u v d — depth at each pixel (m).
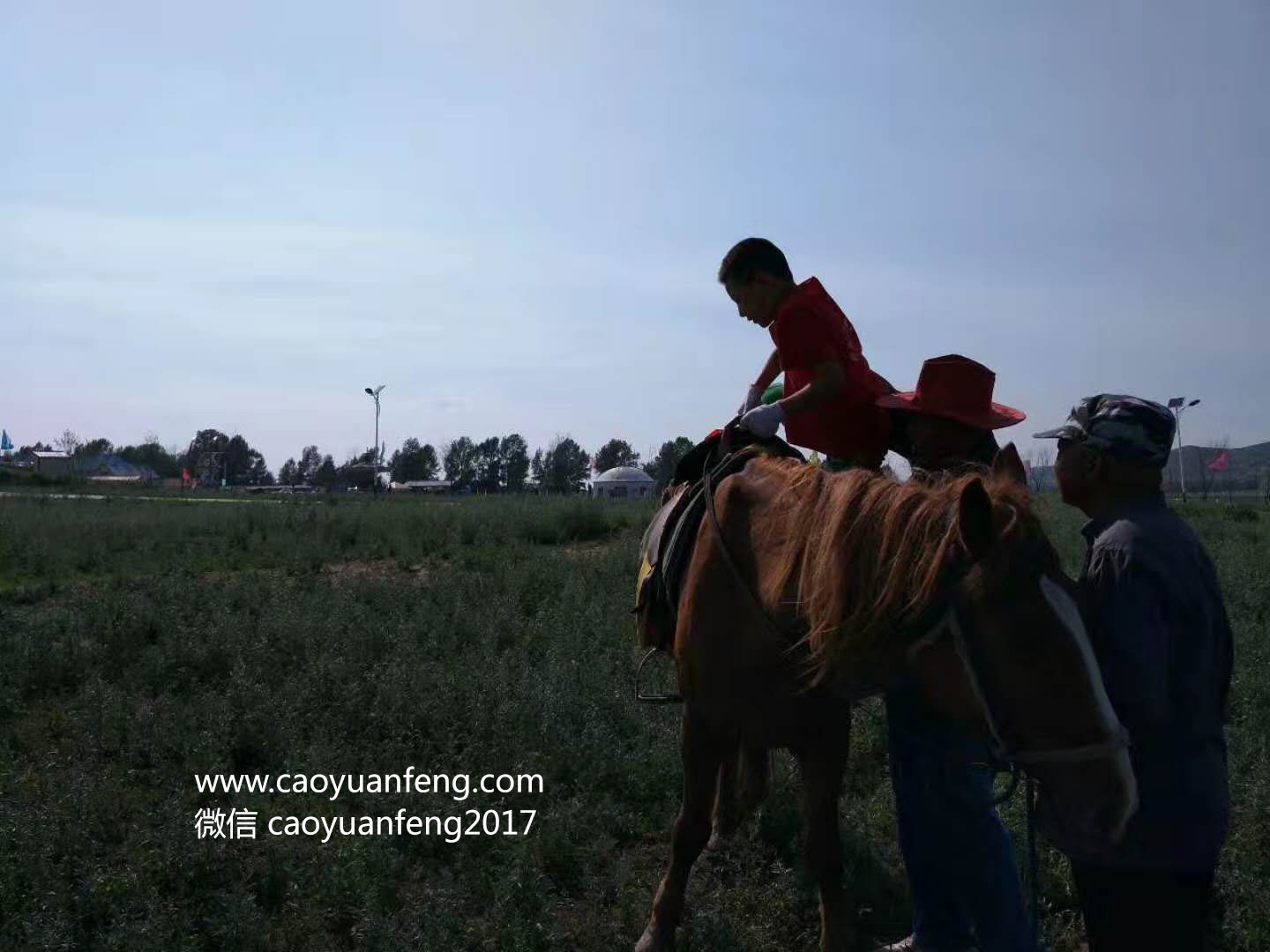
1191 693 2.37
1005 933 3.28
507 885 3.75
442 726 5.31
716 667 3.23
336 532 13.41
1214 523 16.81
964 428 3.50
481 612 7.61
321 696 5.65
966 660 2.34
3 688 5.86
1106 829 2.19
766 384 4.22
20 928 3.52
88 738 5.14
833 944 3.21
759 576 3.07
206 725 5.22
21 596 8.99
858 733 5.39
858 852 4.14
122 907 3.61
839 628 2.62
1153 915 2.39
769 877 4.11
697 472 4.02
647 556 3.99
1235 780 4.50
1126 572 2.37
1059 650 2.22
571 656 6.39
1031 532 2.33
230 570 10.94
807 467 3.15
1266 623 7.41
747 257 3.82
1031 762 2.25
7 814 4.20
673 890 3.56
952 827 3.31
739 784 4.12
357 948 3.55
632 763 4.82
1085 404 2.63
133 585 9.27
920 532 2.51
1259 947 3.46
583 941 3.67
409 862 4.16
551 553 11.15
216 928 3.54
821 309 3.54
